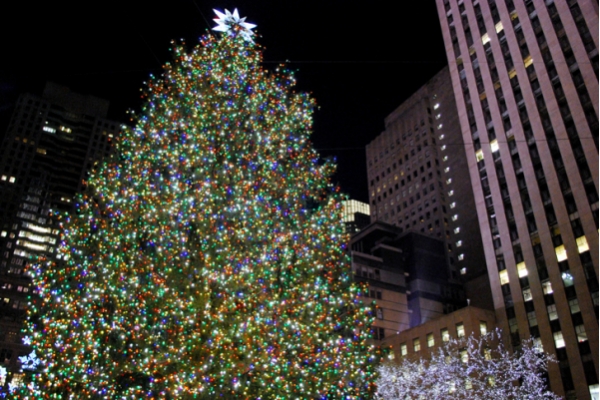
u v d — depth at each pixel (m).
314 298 20.66
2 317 98.50
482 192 66.00
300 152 26.05
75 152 134.50
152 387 16.30
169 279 17.73
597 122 54.81
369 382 22.19
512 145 63.53
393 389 45.25
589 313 49.84
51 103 136.25
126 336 16.98
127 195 19.81
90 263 19.30
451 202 104.88
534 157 60.44
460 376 45.41
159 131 22.27
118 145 23.83
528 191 60.03
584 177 54.69
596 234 51.84
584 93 56.81
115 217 20.22
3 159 124.06
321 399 19.45
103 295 18.08
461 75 74.06
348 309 22.89
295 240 22.19
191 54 25.62
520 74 64.75
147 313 17.27
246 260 18.47
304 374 18.14
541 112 61.00
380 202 123.81
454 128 111.25
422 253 89.50
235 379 16.09
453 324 58.59
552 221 56.56
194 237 19.06
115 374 16.78
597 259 51.03
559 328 51.81
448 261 95.06
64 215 22.59
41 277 20.36
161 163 21.00
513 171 62.47
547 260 55.66
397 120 128.00
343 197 26.73
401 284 81.44
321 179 26.05
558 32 61.38
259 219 20.69
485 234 63.66
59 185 128.25
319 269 22.52
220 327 17.30
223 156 21.41
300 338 18.66
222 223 19.58
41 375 17.84
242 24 26.33
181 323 16.53
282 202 24.06
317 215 24.55
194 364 16.58
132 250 18.42
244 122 23.72
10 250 113.38
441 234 101.00
